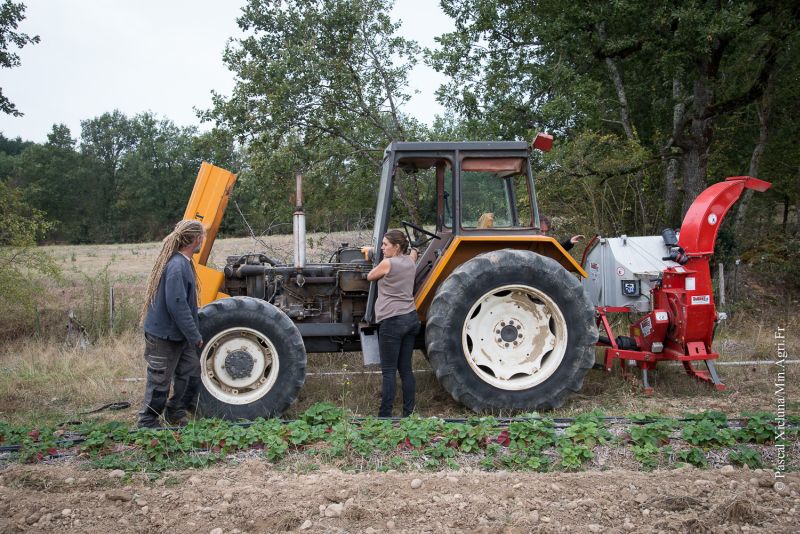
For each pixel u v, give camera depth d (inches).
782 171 592.4
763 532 117.6
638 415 177.8
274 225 456.8
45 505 130.8
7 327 380.5
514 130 424.2
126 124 2704.2
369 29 442.9
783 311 398.0
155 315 180.2
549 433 162.9
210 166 227.6
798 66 505.0
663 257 230.8
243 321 199.5
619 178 443.5
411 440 160.6
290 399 201.3
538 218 218.5
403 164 225.8
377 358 211.0
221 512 127.3
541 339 212.8
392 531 119.9
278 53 422.3
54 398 240.2
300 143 422.0
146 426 183.9
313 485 138.7
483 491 134.7
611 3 400.5
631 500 129.4
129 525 123.8
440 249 224.4
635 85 561.3
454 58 425.4
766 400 218.4
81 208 2662.4
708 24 367.9
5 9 489.7
